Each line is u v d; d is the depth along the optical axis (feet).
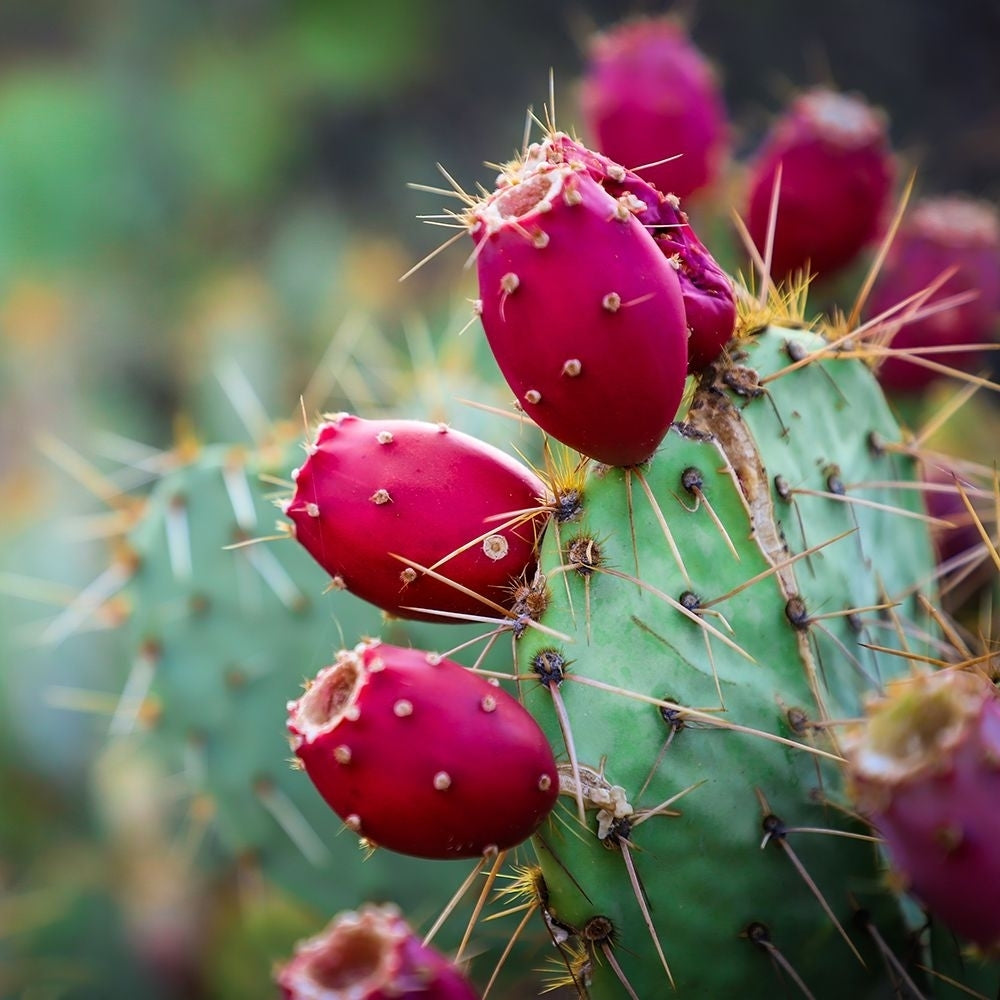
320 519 2.73
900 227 3.59
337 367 4.11
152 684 3.64
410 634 3.34
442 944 3.51
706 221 3.56
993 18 7.64
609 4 9.24
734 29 8.40
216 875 5.29
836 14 8.06
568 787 2.72
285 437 3.70
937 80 7.85
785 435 2.86
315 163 10.00
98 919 5.28
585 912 2.74
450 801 2.60
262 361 7.83
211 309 9.15
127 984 5.20
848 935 2.83
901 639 2.91
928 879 2.52
